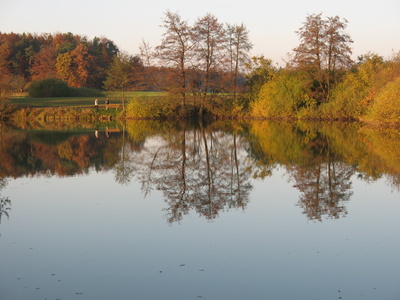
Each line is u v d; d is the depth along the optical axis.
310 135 35.19
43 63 103.62
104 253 9.55
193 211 12.86
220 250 9.69
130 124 48.50
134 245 10.01
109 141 31.64
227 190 15.72
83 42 103.50
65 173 19.00
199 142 31.34
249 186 16.34
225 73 54.53
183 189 15.90
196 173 19.25
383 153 24.47
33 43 120.50
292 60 52.50
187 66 52.25
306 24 50.75
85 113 54.47
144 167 20.84
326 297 7.59
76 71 94.81
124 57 56.72
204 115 58.56
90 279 8.28
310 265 8.89
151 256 9.36
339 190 15.51
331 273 8.52
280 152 25.70
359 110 49.47
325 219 12.00
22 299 7.53
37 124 48.53
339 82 52.62
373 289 7.86
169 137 34.69
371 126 43.56
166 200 14.23
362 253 9.48
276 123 49.16
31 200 14.15
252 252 9.56
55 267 8.84
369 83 49.66
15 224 11.62
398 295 7.63
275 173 19.05
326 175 18.34
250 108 58.84
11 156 23.83
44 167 20.50
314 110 52.25
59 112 54.47
